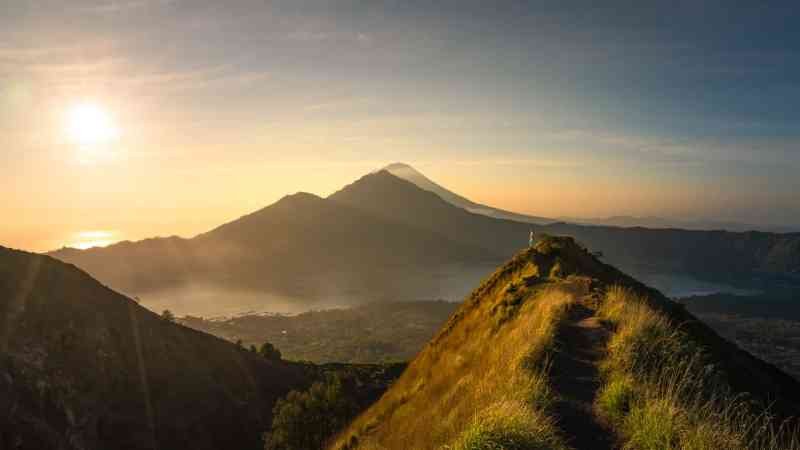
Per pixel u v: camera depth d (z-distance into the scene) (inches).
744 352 859.4
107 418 2677.2
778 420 393.1
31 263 3368.6
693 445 291.9
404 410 837.2
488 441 305.1
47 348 2785.4
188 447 2891.2
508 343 603.2
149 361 3299.7
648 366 418.6
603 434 328.8
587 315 626.8
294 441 1758.1
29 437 2250.2
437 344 1192.2
